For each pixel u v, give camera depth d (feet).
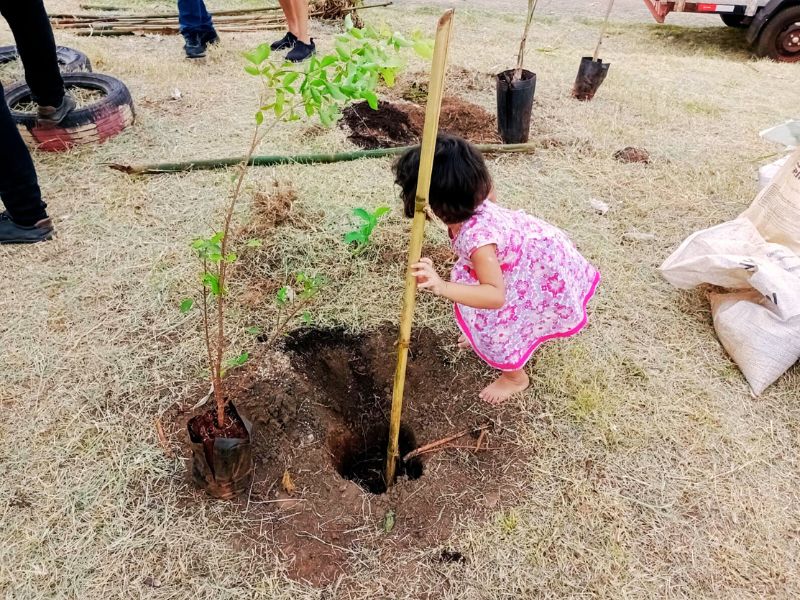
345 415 8.75
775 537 6.94
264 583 6.30
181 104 15.64
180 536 6.64
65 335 8.91
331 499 7.18
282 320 9.32
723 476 7.55
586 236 11.51
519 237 7.09
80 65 15.97
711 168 13.76
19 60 16.49
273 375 8.48
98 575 6.28
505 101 13.85
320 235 10.96
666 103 17.15
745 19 25.76
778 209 9.74
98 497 6.93
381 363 9.10
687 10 24.63
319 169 13.04
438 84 4.75
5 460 7.25
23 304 9.39
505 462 7.63
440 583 6.40
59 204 11.55
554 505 7.14
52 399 7.98
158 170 12.48
